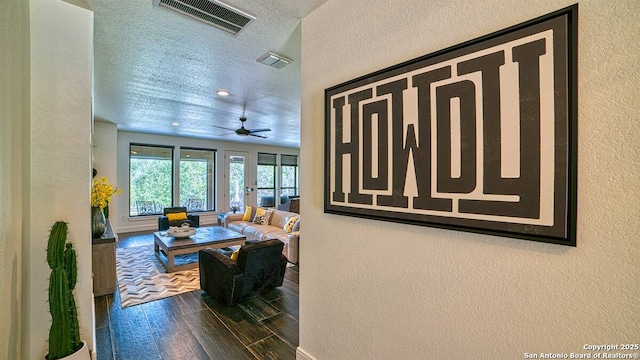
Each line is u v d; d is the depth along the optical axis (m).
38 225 1.60
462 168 1.02
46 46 1.61
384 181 1.28
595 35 0.77
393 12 1.30
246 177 8.49
